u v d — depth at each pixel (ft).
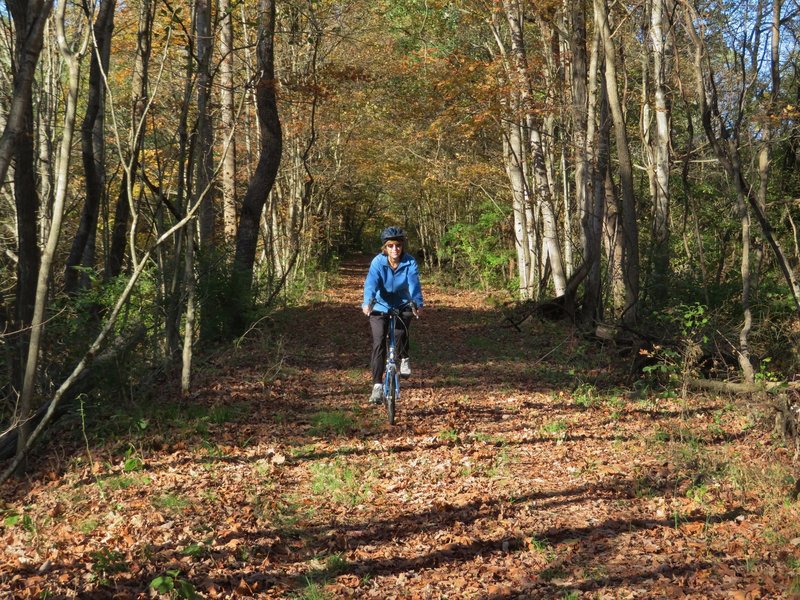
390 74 80.33
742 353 31.07
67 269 38.52
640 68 68.08
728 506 19.38
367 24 81.92
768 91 38.96
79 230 38.70
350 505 20.49
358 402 34.40
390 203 159.84
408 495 21.24
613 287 57.62
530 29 81.00
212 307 46.62
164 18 43.37
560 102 65.51
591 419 30.01
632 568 15.99
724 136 30.60
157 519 18.80
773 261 52.31
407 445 26.58
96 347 22.15
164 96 51.29
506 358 46.85
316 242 123.65
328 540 18.08
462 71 65.67
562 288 71.26
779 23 31.50
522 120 68.85
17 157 27.20
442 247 125.29
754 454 23.34
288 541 17.97
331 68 61.05
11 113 18.42
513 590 15.26
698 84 30.04
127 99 52.29
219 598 14.89
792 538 16.99
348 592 15.25
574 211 84.02
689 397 31.78
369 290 27.53
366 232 244.63
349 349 51.42
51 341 28.89
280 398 34.19
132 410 28.55
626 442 26.12
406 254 27.48
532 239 85.40
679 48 49.03
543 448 25.84
